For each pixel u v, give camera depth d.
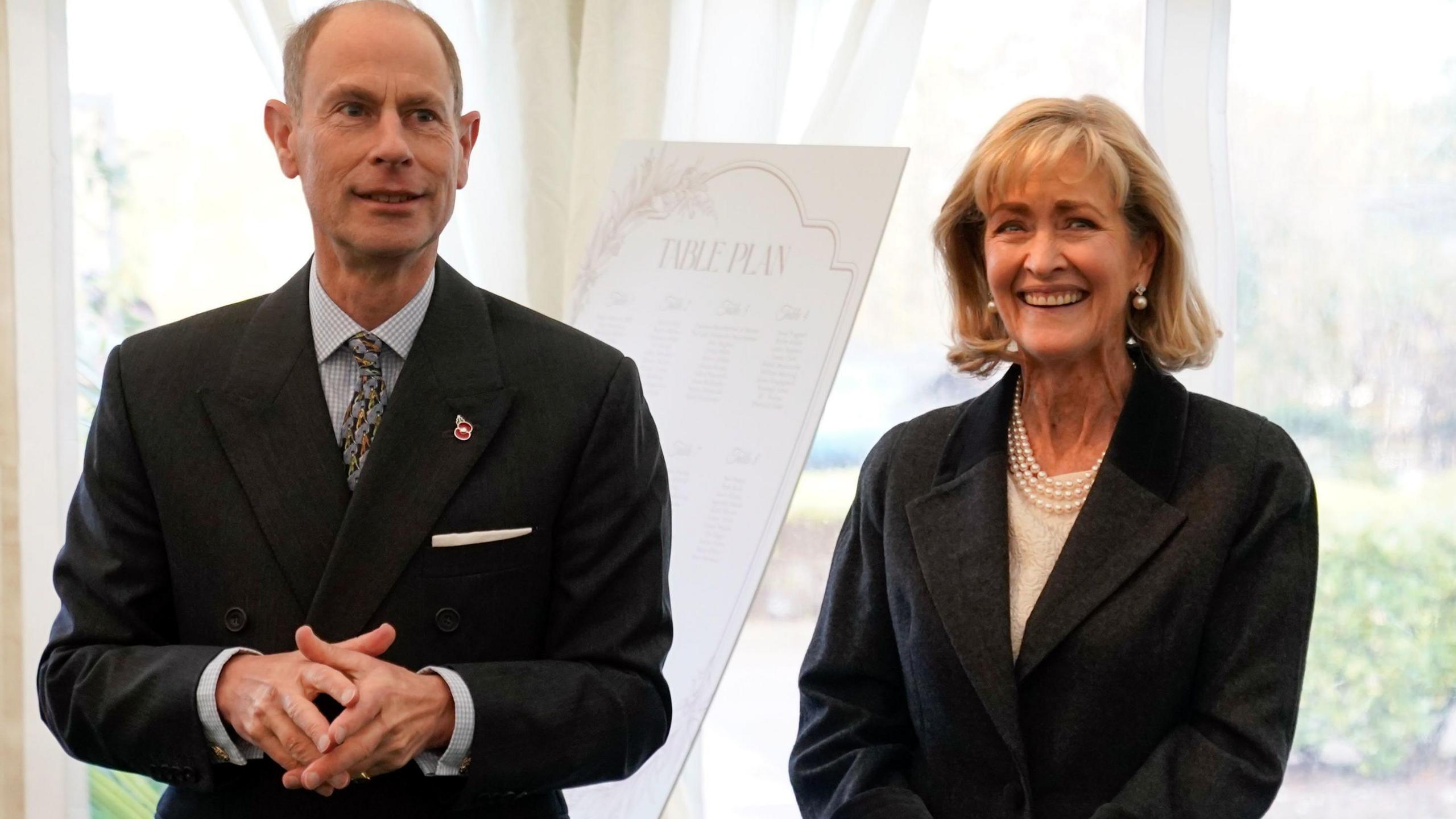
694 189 2.37
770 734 3.11
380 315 1.63
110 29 2.97
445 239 2.99
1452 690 2.84
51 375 2.88
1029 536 1.68
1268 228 2.82
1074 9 2.87
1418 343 2.79
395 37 1.58
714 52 2.88
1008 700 1.59
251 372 1.61
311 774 1.35
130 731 1.49
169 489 1.58
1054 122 1.65
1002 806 1.61
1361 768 2.88
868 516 1.82
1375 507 2.84
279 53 2.86
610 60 2.92
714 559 2.10
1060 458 1.73
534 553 1.60
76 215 2.98
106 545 1.59
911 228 2.98
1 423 2.85
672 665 2.07
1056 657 1.60
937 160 2.96
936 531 1.71
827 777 1.71
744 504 2.11
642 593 1.64
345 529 1.54
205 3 2.98
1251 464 1.62
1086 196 1.62
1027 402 1.76
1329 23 2.79
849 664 1.78
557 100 2.97
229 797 1.54
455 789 1.54
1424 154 2.77
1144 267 1.70
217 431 1.58
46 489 2.88
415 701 1.42
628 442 1.66
